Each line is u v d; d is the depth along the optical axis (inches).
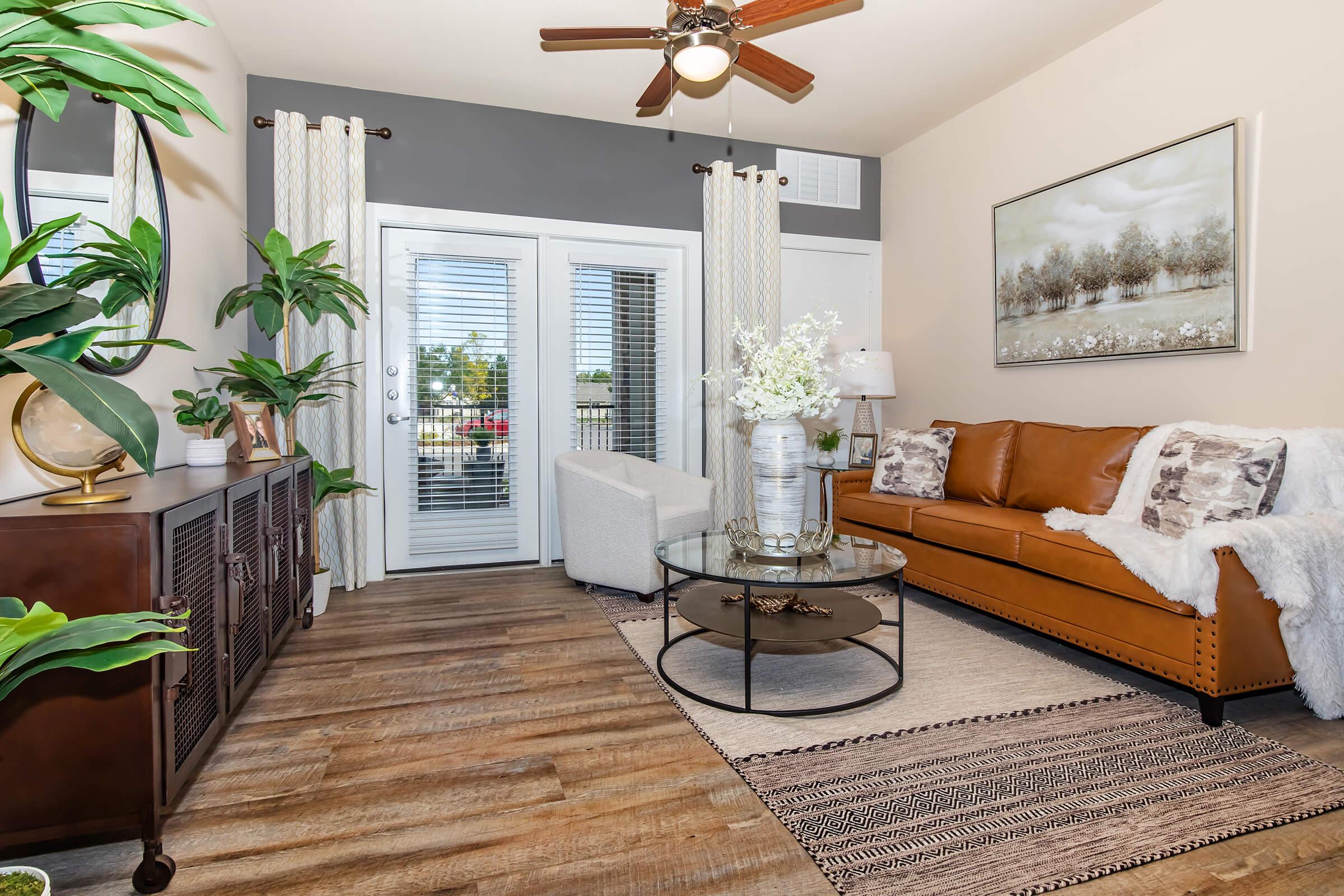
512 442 162.6
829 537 99.0
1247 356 107.5
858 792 67.4
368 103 147.5
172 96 45.9
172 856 57.4
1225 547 78.4
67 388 36.9
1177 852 57.9
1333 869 55.7
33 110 69.6
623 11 118.6
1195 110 113.2
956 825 61.9
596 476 135.3
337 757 74.2
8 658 40.1
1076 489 118.6
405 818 63.2
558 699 89.5
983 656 104.5
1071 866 56.3
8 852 57.7
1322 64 97.1
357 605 131.2
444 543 158.1
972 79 145.8
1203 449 96.7
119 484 71.2
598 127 164.1
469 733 79.9
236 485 74.2
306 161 140.9
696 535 111.3
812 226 185.5
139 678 52.6
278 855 57.8
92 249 80.0
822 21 122.6
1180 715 83.7
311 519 120.0
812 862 57.2
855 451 174.1
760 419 101.1
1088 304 132.0
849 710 85.4
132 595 52.2
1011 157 149.2
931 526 125.5
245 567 74.7
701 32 91.7
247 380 113.7
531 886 54.2
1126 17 122.7
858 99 154.9
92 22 41.4
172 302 103.0
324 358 117.0
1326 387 97.7
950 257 167.8
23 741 51.1
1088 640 95.4
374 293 147.8
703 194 173.5
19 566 50.4
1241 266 106.7
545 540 163.3
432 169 151.3
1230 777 69.5
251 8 117.5
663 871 56.0
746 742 77.7
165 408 99.5
